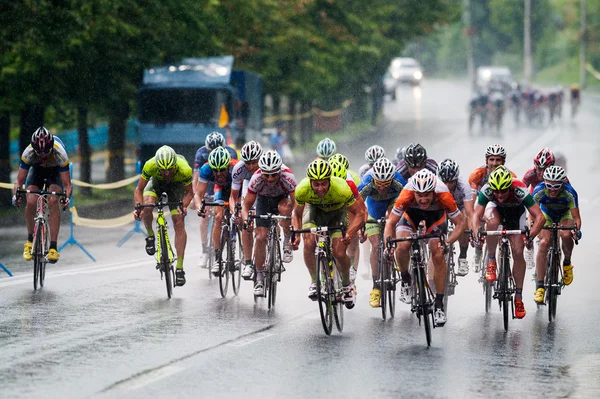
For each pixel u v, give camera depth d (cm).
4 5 6181
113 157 8262
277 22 9500
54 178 3597
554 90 14662
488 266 3072
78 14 6375
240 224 3522
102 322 2897
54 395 2050
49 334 2702
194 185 3991
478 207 3089
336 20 11131
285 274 4056
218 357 2455
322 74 10719
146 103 7212
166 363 2370
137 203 3400
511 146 11394
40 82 6650
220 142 3922
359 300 3497
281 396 2078
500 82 17838
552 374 2361
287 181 3148
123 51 7025
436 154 10644
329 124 14188
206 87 7162
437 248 2748
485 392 2156
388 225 2781
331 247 2867
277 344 2642
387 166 3005
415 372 2339
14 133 11669
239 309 3188
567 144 11412
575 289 3766
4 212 6506
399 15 13625
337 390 2139
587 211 6456
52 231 3553
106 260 4375
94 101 7188
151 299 3344
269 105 14625
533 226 2964
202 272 4038
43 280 3622
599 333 2912
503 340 2783
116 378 2206
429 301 2719
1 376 2208
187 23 7350
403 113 17138
